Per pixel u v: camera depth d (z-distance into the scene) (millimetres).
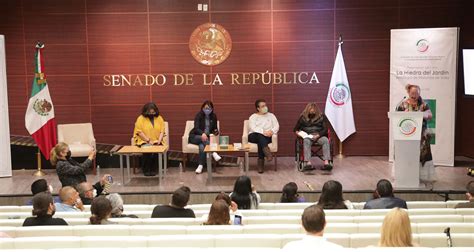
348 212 4973
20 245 3648
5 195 7844
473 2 9828
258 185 8203
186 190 5086
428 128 8609
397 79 9688
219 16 10227
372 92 10391
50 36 10141
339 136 10359
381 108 10398
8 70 10180
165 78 10320
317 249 3025
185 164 9625
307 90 10398
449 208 5469
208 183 8461
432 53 9453
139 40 10234
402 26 10211
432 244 3828
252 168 9531
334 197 5410
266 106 9625
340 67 10242
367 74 10352
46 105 9336
